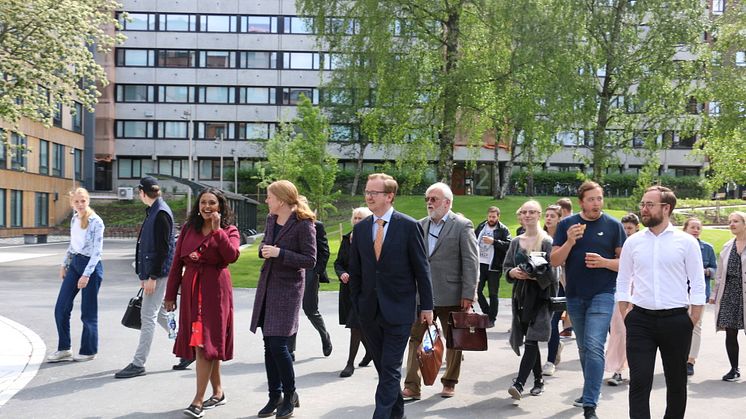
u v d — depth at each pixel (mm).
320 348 9953
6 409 6434
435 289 7465
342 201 59969
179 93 67438
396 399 5918
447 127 27422
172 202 61812
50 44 24328
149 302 7918
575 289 6562
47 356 8883
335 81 31609
